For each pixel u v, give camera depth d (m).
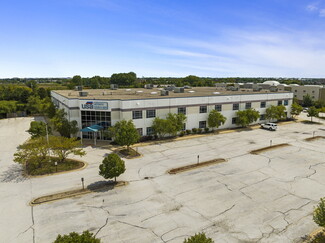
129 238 15.77
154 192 22.05
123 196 21.22
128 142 32.28
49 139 30.59
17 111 67.75
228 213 18.75
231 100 50.88
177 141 40.28
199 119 47.06
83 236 10.75
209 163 29.48
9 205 19.56
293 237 16.03
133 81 175.25
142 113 40.44
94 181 24.09
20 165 28.45
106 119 39.41
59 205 19.66
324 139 42.06
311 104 91.12
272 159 31.33
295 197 21.38
